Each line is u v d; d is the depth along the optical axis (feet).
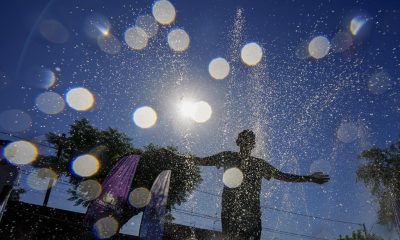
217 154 9.84
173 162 10.36
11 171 12.51
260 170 9.55
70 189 48.26
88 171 48.19
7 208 29.50
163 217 9.02
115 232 9.51
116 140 49.39
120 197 9.86
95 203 9.68
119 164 10.41
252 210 8.95
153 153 10.52
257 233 8.76
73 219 32.58
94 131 49.06
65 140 48.37
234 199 9.06
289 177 9.62
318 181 9.73
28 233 29.35
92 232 9.37
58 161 46.78
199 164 9.91
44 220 30.17
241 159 9.59
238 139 9.89
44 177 45.19
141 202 29.94
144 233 8.61
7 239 28.68
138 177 38.58
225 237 8.73
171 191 37.55
